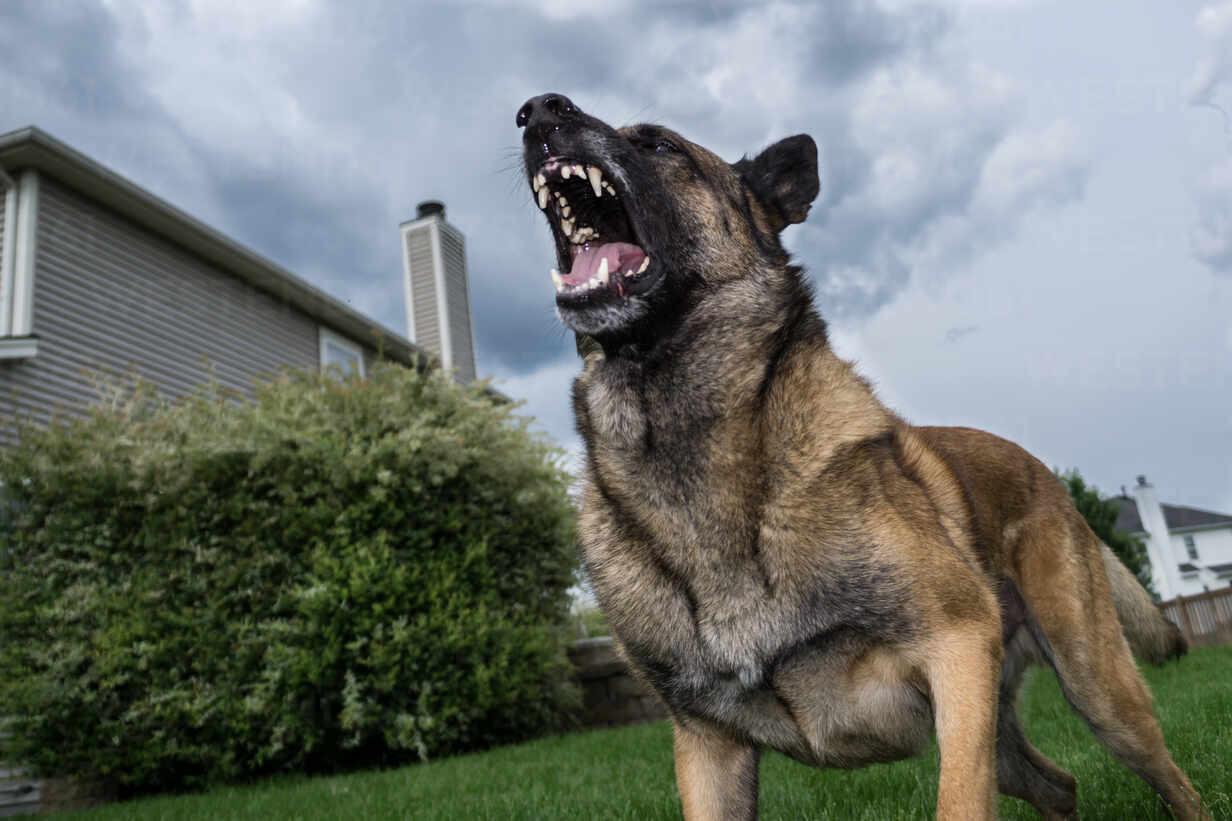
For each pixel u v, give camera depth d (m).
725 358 2.41
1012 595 2.98
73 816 5.50
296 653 6.75
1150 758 2.80
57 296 10.30
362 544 7.12
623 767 5.18
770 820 3.31
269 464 7.29
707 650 2.33
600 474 2.52
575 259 2.62
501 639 7.48
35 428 7.36
